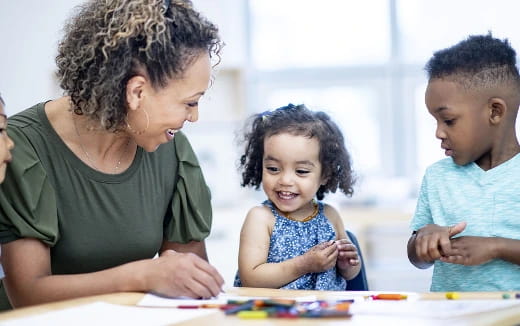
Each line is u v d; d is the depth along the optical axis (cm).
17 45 378
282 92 439
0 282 149
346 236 174
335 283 165
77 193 141
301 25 434
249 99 439
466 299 117
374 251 368
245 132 188
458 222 154
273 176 167
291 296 124
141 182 149
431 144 423
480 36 158
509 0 392
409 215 347
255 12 438
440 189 159
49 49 382
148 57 126
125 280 124
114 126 132
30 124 140
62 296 125
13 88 376
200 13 136
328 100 434
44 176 135
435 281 158
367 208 365
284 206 166
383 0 422
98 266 145
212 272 123
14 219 130
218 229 368
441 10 409
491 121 151
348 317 100
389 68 424
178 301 117
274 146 166
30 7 380
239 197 404
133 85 128
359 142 431
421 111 424
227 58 418
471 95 149
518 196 149
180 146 160
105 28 129
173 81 129
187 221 157
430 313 102
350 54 430
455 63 152
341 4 429
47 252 134
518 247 141
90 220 142
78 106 135
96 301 116
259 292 130
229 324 96
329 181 176
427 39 414
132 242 146
